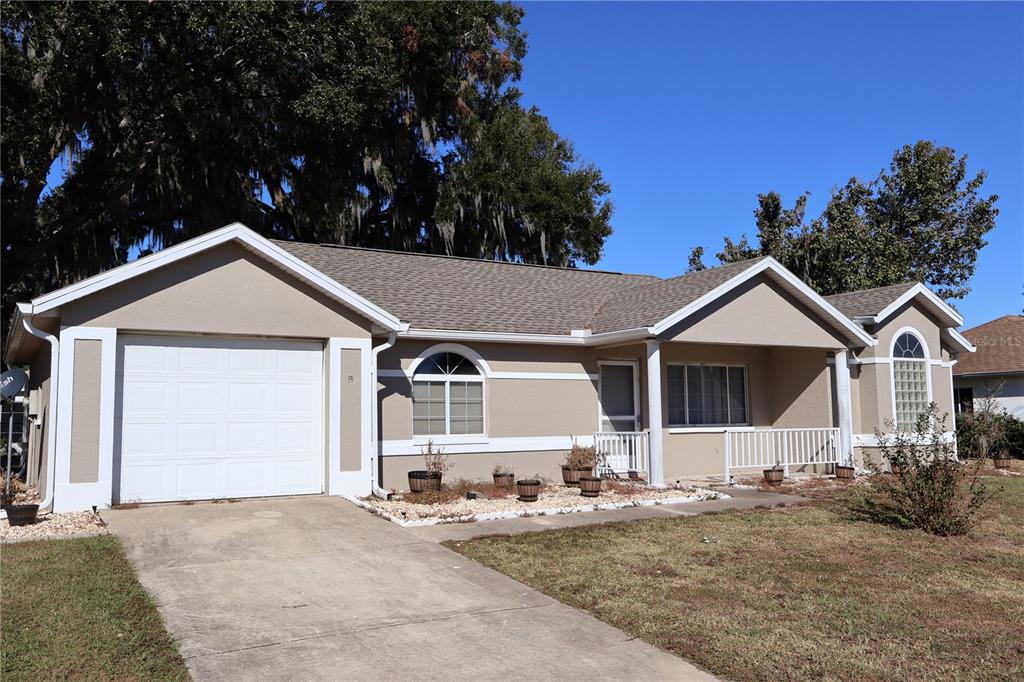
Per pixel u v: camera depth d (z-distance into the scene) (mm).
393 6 30109
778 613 7094
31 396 15922
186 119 25672
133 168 26078
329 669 5660
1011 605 7457
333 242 30859
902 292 18891
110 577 7633
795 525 11258
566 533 10445
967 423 21688
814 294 16500
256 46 23547
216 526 10031
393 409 14195
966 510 11531
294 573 8133
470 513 11609
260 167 28922
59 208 27406
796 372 18547
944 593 7836
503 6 35156
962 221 34188
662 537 10266
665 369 17672
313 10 25328
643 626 6703
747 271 15797
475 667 5750
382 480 13953
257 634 6348
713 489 15242
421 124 32906
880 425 18203
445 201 32750
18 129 22703
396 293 16094
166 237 29922
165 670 5555
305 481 12695
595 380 16469
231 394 12211
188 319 11648
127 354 11500
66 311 10852
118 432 11383
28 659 5641
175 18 22719
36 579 7496
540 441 15641
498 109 35406
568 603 7363
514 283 18750
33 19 21750
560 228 34688
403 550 9227
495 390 15328
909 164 34812
